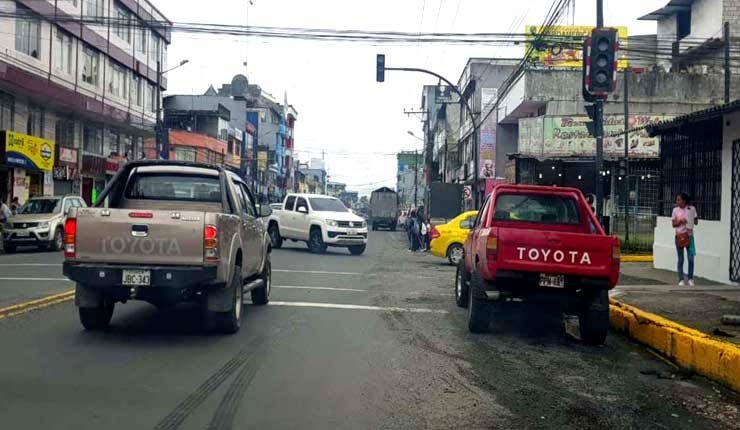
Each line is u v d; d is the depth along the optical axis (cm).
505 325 1073
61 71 3259
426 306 1230
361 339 912
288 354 809
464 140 5234
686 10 4009
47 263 1808
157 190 995
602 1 1394
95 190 3825
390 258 2439
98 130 3847
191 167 991
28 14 2692
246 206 1084
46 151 3069
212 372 714
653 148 3156
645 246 2427
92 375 688
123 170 965
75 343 829
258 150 7975
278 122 9712
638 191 2830
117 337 872
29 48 2975
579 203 1094
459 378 726
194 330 937
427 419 581
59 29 3225
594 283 899
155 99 4625
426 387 684
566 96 3475
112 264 818
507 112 3988
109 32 3788
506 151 4275
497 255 898
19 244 2300
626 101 2933
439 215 3753
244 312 1106
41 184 3181
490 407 623
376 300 1290
